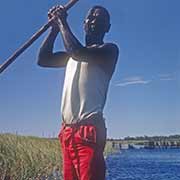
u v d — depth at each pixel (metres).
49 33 1.92
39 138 8.20
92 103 1.77
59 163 8.08
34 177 7.04
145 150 37.62
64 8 1.83
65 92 1.83
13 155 6.62
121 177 11.69
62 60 1.94
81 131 1.76
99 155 1.75
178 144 38.78
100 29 1.82
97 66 1.79
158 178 11.66
